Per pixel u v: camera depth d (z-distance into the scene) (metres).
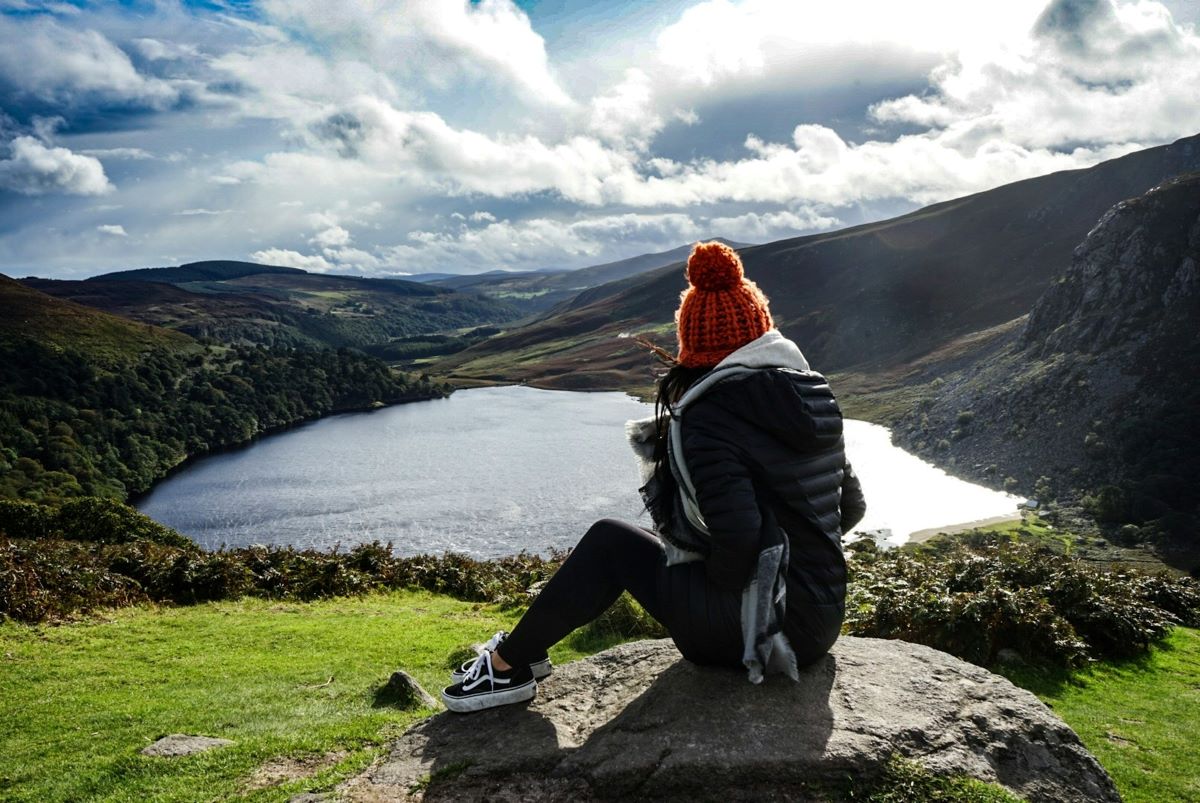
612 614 11.94
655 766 2.76
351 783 3.12
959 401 113.56
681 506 2.83
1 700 9.03
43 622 14.16
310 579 19.98
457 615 16.95
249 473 98.44
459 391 195.25
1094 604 12.54
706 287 2.86
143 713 7.79
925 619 10.90
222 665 11.13
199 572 18.48
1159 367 94.69
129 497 87.44
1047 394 101.06
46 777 5.37
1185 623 15.80
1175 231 109.12
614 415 142.62
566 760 2.91
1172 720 9.16
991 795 2.65
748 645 2.72
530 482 84.81
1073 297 117.06
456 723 3.38
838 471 2.86
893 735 2.84
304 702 8.15
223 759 4.32
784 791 2.67
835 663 3.38
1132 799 6.99
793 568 2.79
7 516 24.73
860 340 177.62
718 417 2.62
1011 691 3.24
